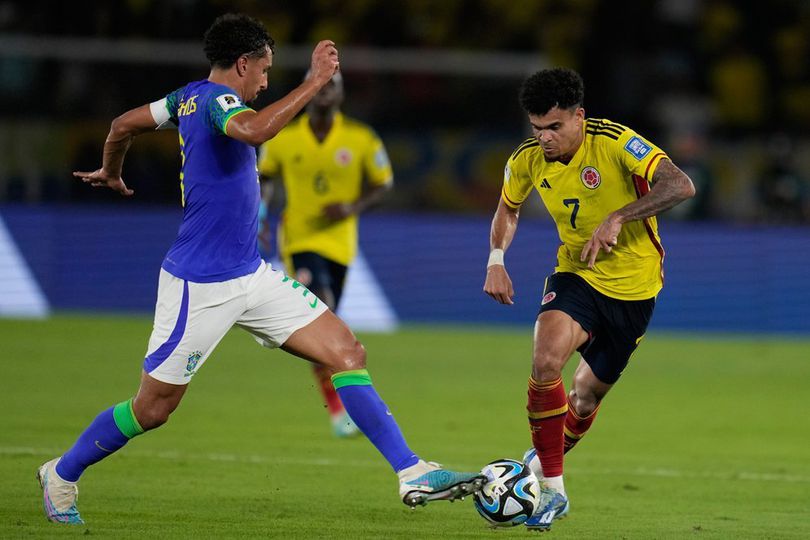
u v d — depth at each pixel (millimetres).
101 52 60156
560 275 20500
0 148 58500
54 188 58844
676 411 35406
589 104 75250
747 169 62750
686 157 62562
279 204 53406
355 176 33812
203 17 68438
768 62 79938
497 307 56906
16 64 59156
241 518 19688
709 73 78938
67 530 18156
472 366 44281
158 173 58562
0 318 53625
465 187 60281
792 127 78750
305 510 20609
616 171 19500
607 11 75688
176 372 18094
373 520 19859
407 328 55562
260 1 70750
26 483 22250
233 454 26500
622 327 20172
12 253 55500
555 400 19031
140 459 25516
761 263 57406
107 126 59688
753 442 30234
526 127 61812
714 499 22828
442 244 56938
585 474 25422
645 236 20000
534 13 75000
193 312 17938
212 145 17750
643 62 76312
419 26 73688
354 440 28922
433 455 27047
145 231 56594
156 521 19188
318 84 17266
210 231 17938
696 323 57156
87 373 39188
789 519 20875
